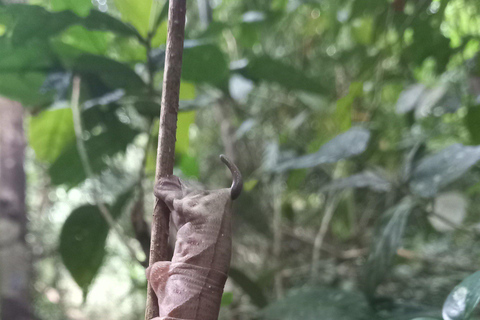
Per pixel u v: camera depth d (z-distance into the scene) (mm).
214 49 233
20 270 411
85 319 733
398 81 371
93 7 252
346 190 435
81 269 263
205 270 181
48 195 640
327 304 255
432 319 182
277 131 360
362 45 381
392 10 300
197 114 499
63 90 269
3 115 427
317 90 280
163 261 183
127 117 296
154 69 255
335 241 481
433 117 393
